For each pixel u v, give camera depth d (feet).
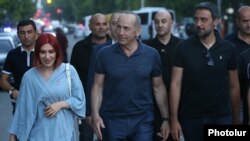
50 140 21.63
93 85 23.71
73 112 22.02
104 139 23.76
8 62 26.48
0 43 75.15
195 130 23.75
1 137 40.24
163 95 23.99
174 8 176.76
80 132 31.04
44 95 21.58
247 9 28.60
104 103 23.49
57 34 84.53
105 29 30.09
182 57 23.45
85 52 30.17
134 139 23.59
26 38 26.07
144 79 23.26
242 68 24.56
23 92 21.85
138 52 23.18
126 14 22.94
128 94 23.13
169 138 26.76
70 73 21.99
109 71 23.13
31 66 26.20
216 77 23.34
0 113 51.96
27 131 21.66
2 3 150.51
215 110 23.54
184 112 23.81
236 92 24.12
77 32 293.02
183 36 169.17
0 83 26.66
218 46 23.38
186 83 23.56
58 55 21.89
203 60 23.26
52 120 21.66
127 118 23.32
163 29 27.63
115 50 23.20
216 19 23.35
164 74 27.30
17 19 169.58
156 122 25.63
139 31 23.17
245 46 28.86
